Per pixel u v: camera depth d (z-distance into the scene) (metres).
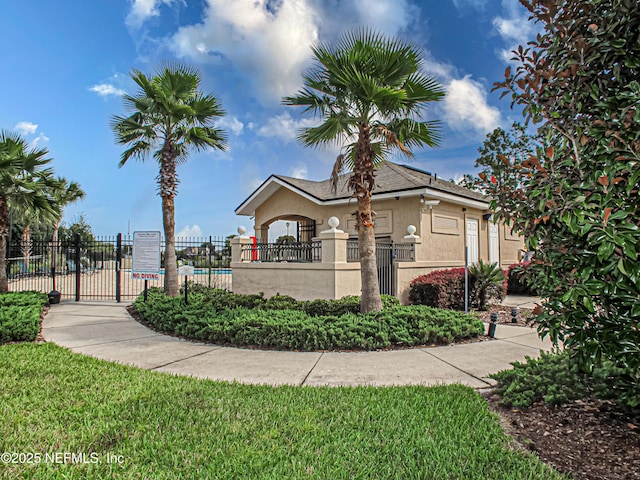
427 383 5.10
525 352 6.66
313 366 5.89
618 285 2.75
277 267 11.19
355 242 12.06
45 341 7.58
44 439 3.43
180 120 11.67
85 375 5.23
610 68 3.20
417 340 7.11
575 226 2.85
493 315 7.95
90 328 8.94
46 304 12.28
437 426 3.67
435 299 10.45
